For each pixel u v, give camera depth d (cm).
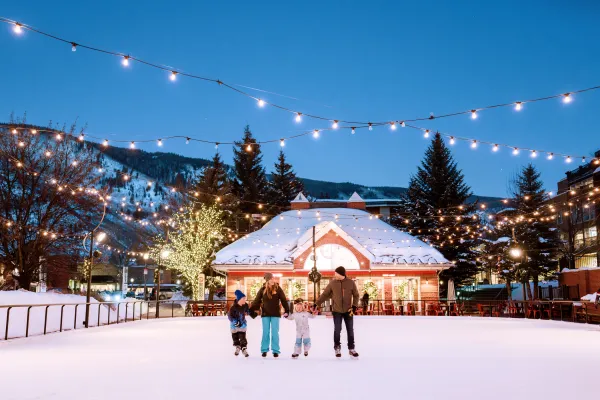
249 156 8106
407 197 7219
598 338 1856
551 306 3722
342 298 1252
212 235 5684
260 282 4766
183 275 5888
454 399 730
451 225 6562
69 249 4234
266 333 1280
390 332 2203
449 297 4725
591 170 5800
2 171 3953
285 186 8369
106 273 10456
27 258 3959
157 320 3534
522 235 5216
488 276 7900
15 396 758
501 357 1249
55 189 3916
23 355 1340
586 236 5800
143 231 6269
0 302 2317
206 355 1323
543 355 1296
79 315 2811
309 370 1021
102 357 1284
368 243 5109
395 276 4766
